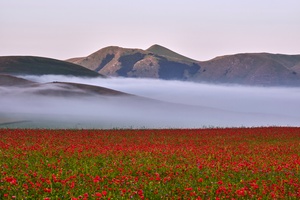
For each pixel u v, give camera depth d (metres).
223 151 51.69
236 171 37.69
